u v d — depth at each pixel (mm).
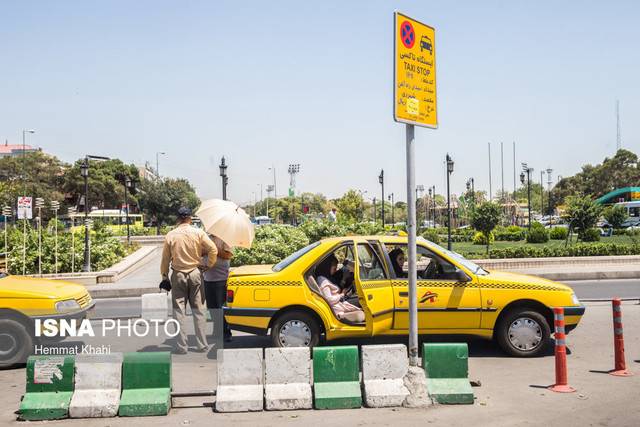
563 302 8562
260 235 19984
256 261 18531
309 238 21812
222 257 9703
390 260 8516
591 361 8234
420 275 8953
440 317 8375
